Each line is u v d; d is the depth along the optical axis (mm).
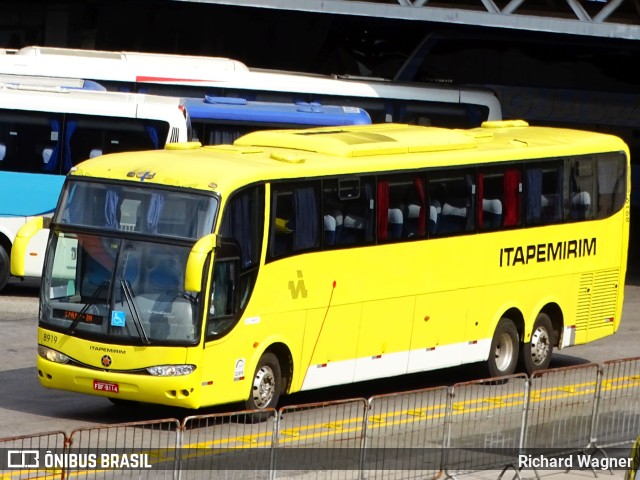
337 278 40094
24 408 38688
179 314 35562
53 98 58906
